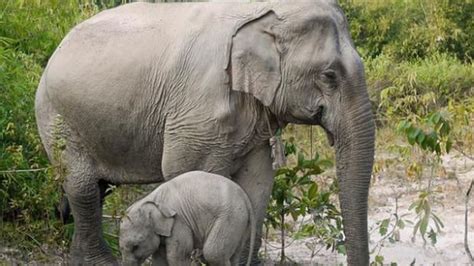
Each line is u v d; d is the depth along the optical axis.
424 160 12.99
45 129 9.27
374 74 19.48
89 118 8.94
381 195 13.56
